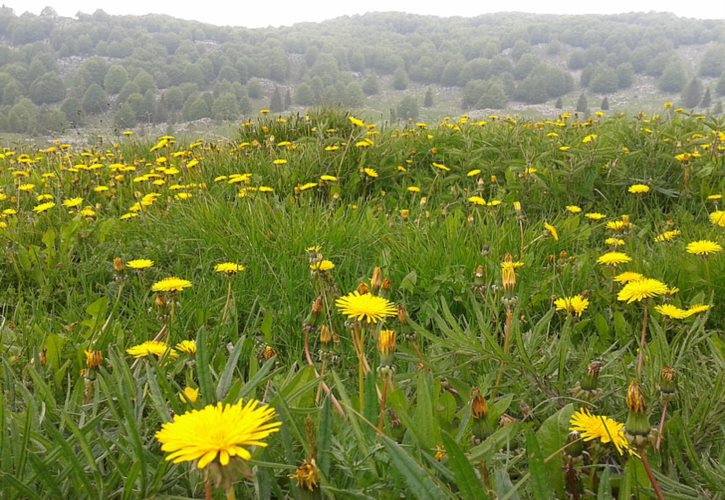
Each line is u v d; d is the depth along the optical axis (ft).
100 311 7.75
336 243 11.23
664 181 15.17
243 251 10.90
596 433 3.81
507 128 20.95
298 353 7.70
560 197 15.01
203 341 4.43
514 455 4.94
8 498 3.70
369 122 22.95
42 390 4.94
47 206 12.40
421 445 4.03
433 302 9.03
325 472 3.84
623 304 8.55
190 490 4.06
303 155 17.51
